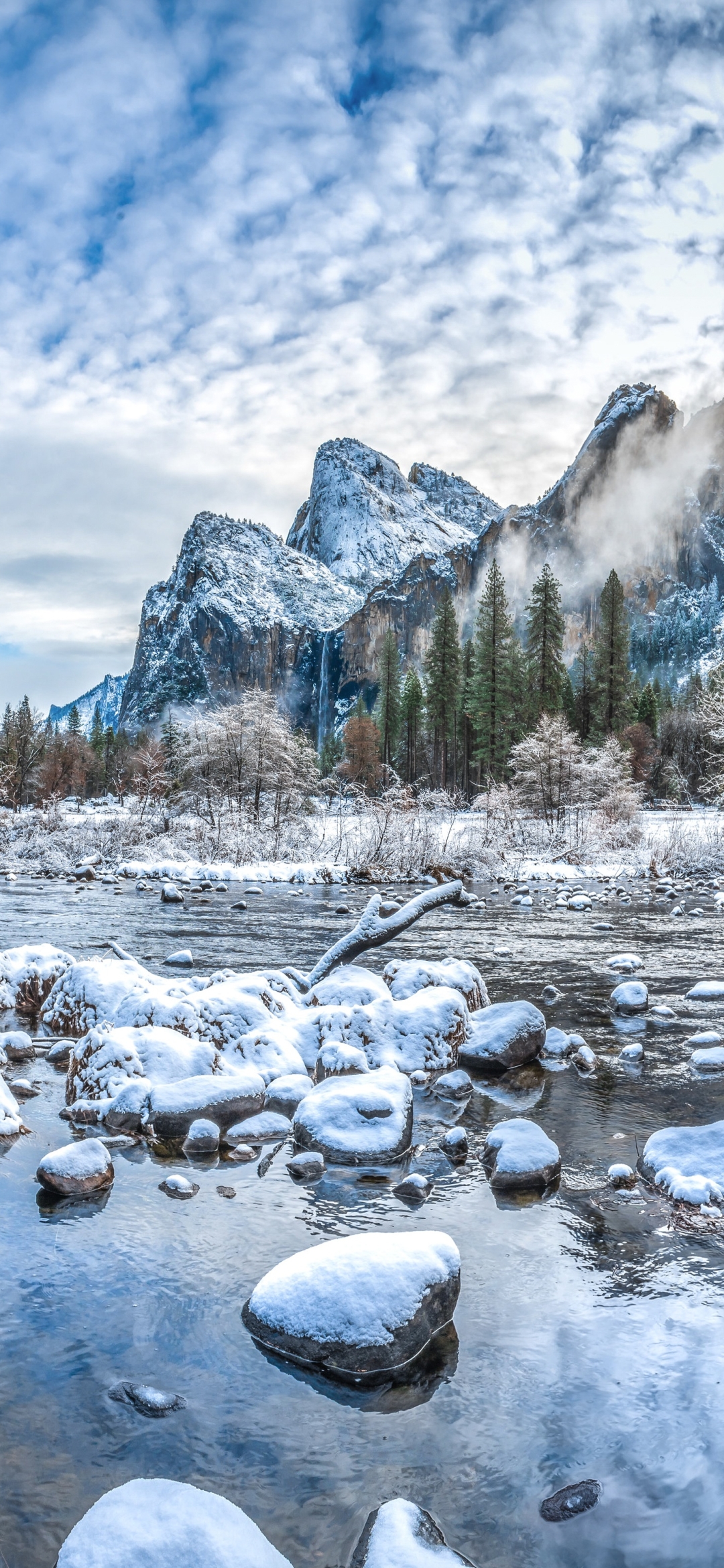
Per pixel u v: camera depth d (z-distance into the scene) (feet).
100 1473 8.15
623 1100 19.94
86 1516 7.09
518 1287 11.62
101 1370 9.76
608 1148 16.93
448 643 225.35
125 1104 17.98
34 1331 10.50
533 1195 14.73
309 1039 22.15
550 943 41.81
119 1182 15.21
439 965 26.94
